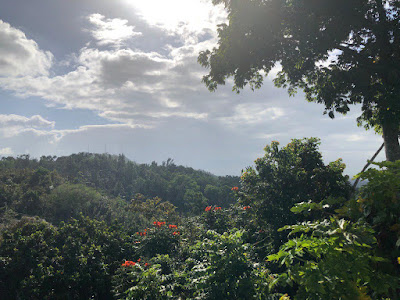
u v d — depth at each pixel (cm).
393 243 234
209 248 591
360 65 884
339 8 852
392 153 847
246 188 1012
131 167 13962
